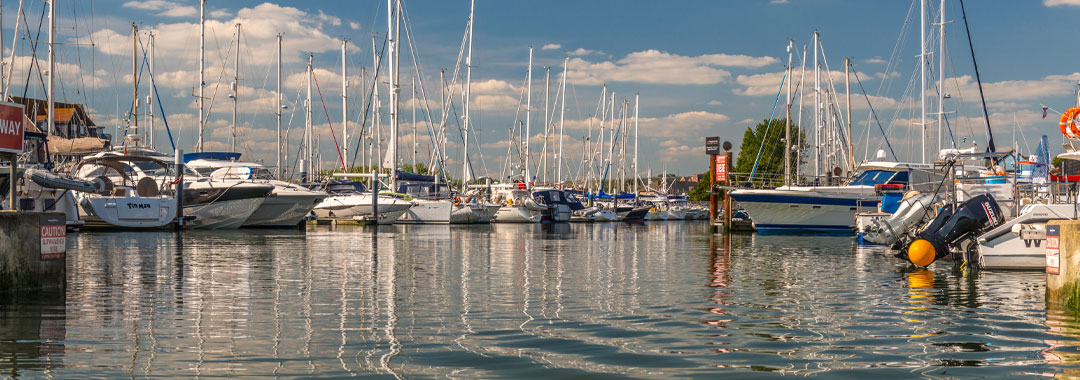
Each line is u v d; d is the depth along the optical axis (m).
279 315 10.66
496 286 14.54
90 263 18.50
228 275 16.05
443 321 10.25
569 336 9.20
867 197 37.09
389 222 50.09
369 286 14.33
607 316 10.80
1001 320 10.50
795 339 9.09
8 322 9.81
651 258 22.44
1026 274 16.86
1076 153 20.73
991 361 7.88
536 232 45.09
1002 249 17.39
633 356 8.07
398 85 49.69
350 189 52.19
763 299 12.80
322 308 11.37
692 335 9.32
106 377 6.96
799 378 7.16
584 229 51.84
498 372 7.32
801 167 54.41
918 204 23.66
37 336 8.89
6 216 11.94
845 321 10.45
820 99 50.25
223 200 37.50
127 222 34.50
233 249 24.03
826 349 8.49
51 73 38.34
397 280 15.48
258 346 8.45
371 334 9.23
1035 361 7.88
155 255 21.12
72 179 30.84
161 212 35.28
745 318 10.70
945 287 14.61
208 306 11.44
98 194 35.09
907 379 7.13
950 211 18.44
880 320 10.54
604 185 86.12
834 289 14.33
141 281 14.66
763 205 39.84
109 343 8.53
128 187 36.22
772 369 7.51
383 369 7.40
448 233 40.78
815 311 11.39
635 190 82.81
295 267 18.12
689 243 31.55
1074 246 11.11
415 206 53.59
